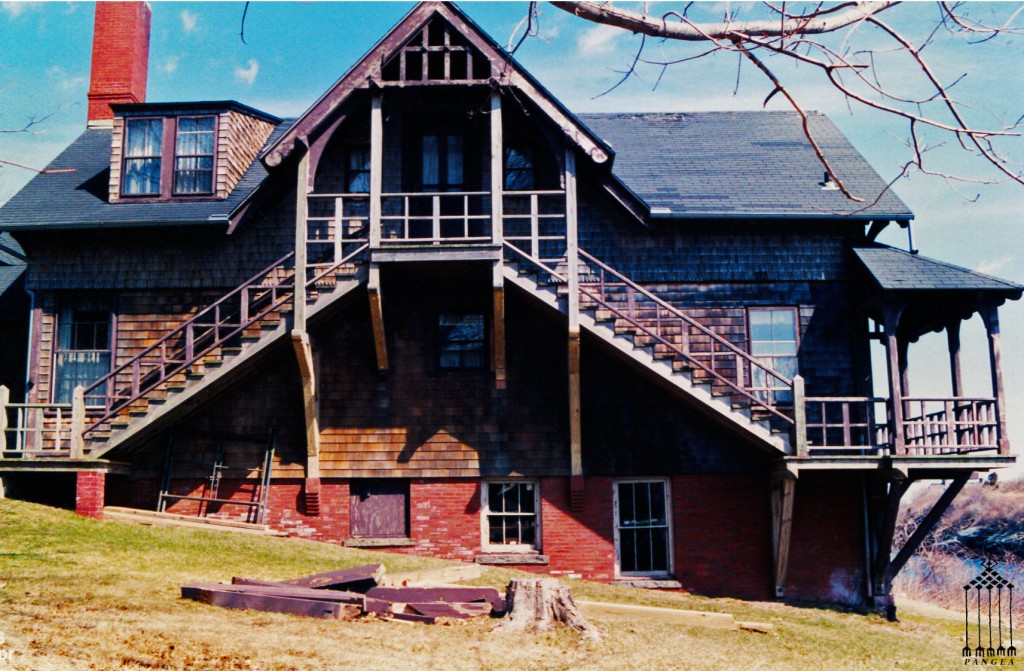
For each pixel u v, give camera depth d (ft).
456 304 55.36
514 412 54.19
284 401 54.49
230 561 44.75
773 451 51.37
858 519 53.93
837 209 56.24
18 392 59.77
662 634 37.65
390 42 52.21
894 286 50.34
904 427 50.78
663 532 53.78
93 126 70.44
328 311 52.60
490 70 51.88
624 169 61.26
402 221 56.03
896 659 39.22
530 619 35.83
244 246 56.85
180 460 53.98
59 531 45.85
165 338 51.78
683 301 56.13
